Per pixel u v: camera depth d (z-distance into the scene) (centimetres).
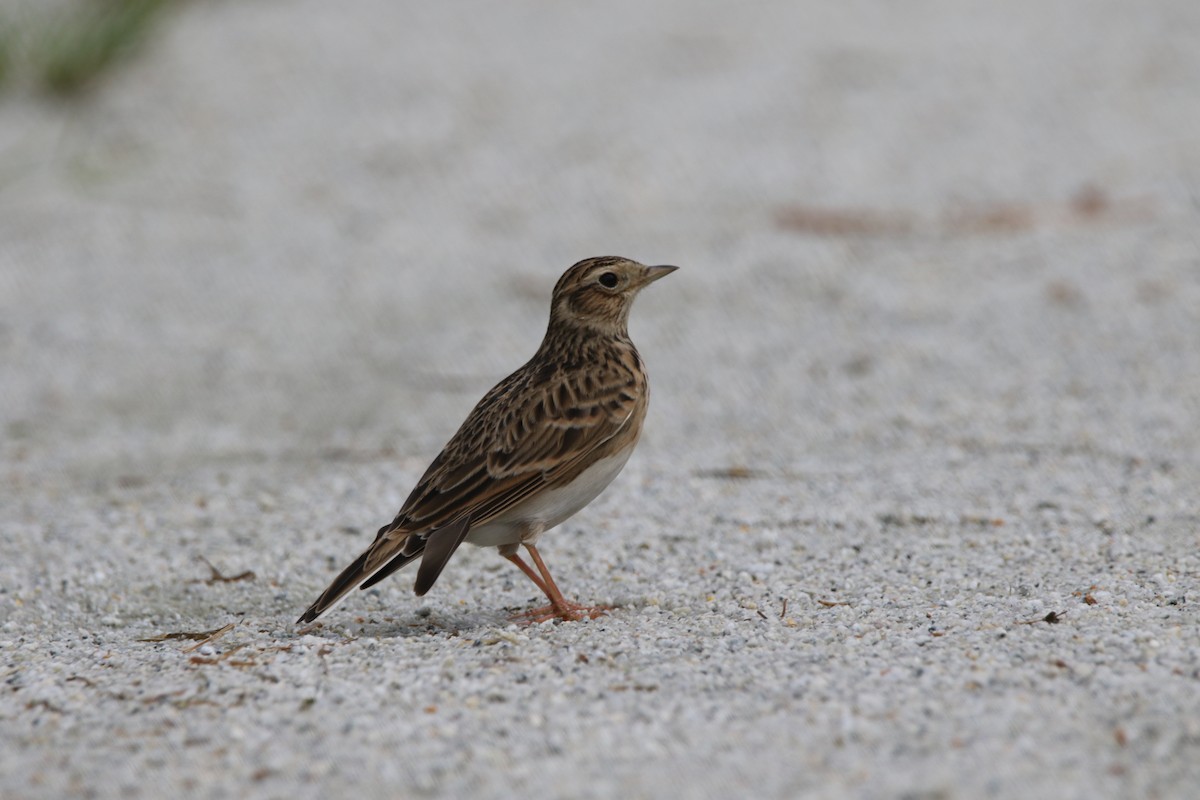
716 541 1244
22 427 1667
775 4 3484
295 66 2992
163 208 2391
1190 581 1083
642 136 2656
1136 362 1705
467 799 750
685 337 1908
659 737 809
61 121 2702
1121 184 2362
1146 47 3106
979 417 1577
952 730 802
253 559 1233
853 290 2027
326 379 1811
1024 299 1947
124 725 847
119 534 1302
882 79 2941
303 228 2320
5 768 798
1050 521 1259
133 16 2925
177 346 1925
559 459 1015
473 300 2067
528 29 3278
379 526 1312
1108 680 861
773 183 2450
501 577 1184
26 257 2209
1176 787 736
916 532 1251
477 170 2531
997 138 2617
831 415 1620
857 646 948
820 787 746
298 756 802
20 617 1113
